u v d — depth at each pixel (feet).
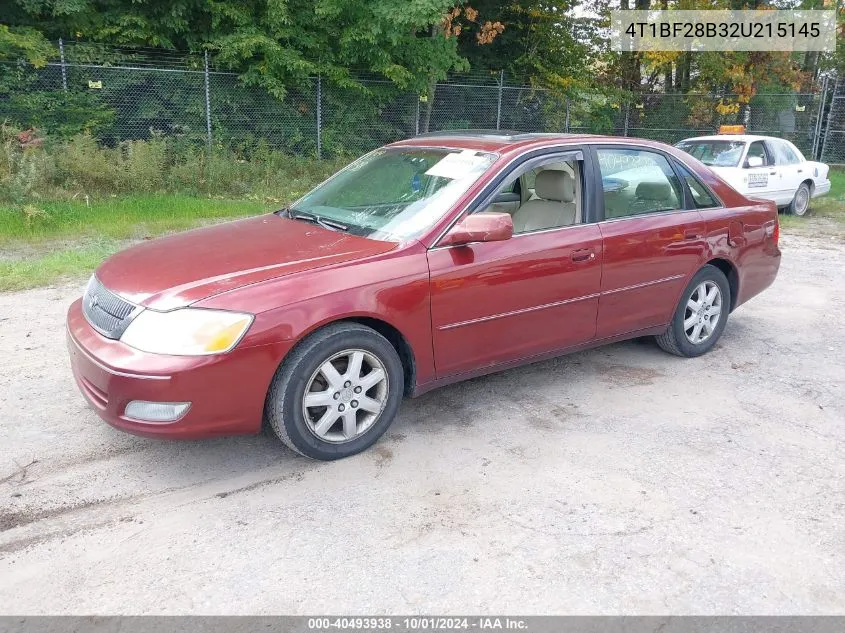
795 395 15.88
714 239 17.31
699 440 13.56
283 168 49.90
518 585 9.34
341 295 11.73
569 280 14.64
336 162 52.70
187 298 10.99
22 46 42.68
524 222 15.71
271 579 9.34
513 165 14.23
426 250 12.82
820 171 45.85
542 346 14.78
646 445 13.30
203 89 49.62
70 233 31.24
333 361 12.12
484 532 10.47
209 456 12.54
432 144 15.72
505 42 68.64
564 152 15.03
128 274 12.14
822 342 19.69
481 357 13.87
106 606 8.78
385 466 12.32
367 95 54.60
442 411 14.62
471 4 65.57
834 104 71.10
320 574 9.46
